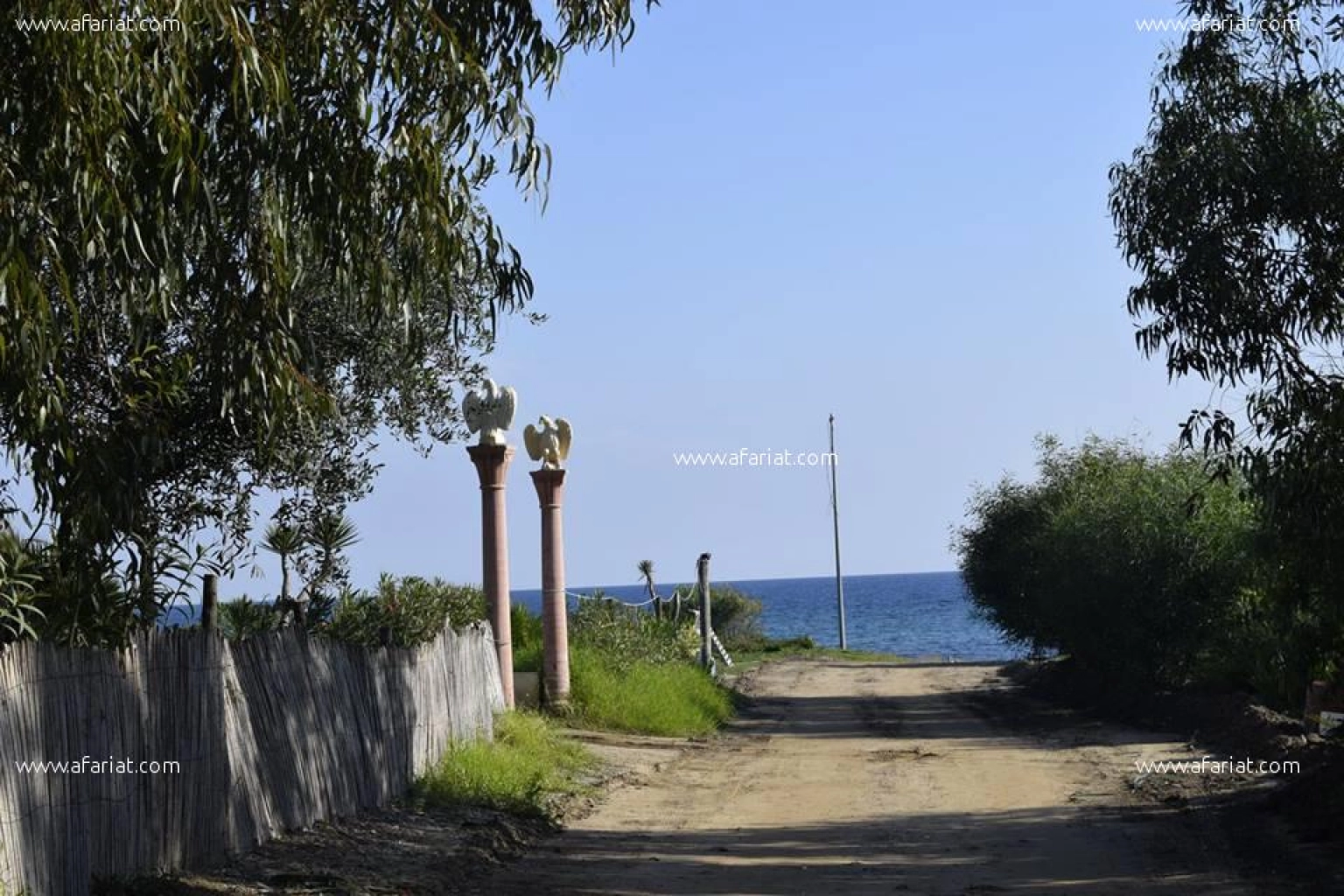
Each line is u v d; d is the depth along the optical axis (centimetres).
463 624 2012
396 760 1504
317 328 1283
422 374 1422
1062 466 3731
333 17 859
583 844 1370
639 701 2508
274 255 848
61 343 753
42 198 737
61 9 709
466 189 919
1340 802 1298
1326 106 1195
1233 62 1227
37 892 818
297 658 1293
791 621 14112
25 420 743
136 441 848
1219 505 2562
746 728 2762
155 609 995
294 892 1030
